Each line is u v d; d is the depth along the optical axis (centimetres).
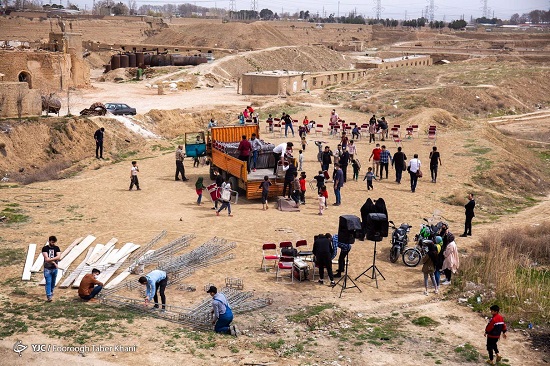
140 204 2830
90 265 2045
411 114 5041
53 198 2900
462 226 2691
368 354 1525
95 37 15112
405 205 2920
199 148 3572
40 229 2434
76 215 2641
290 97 6378
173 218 2619
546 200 3384
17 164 3716
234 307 1753
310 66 11675
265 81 6875
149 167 3600
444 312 1803
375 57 14500
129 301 1786
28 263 2056
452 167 3625
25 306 1711
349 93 6819
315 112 5406
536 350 1576
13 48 7162
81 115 4509
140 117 4741
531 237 2489
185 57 9669
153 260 2106
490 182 3472
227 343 1548
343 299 1872
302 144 3900
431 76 8225
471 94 6919
